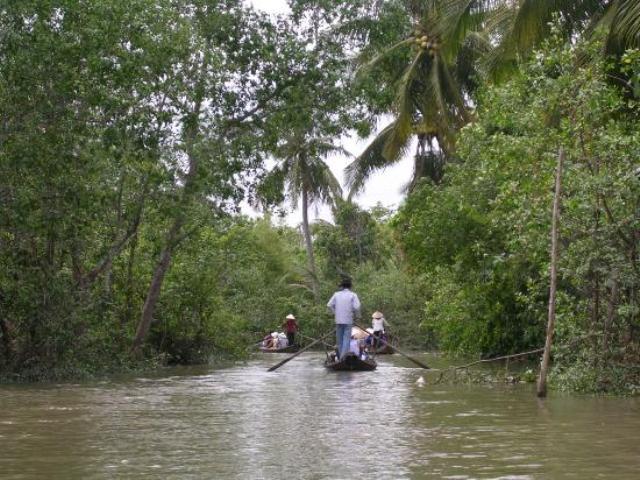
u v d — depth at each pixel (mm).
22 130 15359
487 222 18281
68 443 7328
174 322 21969
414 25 28609
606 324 11961
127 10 15453
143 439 7562
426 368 19141
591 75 12219
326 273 45562
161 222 19891
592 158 12242
